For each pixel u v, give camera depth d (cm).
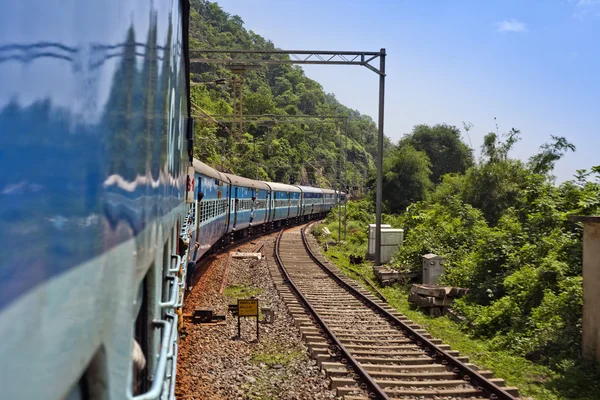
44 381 102
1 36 87
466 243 1833
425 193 4131
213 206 1823
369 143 13425
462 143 5738
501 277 1359
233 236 2745
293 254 2378
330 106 12025
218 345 983
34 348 98
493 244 1481
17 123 93
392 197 4209
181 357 896
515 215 1841
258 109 7950
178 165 482
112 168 157
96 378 140
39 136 102
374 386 754
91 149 133
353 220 3962
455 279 1492
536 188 1700
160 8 258
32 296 97
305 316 1205
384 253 2075
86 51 129
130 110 184
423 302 1355
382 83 1870
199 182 1484
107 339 149
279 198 3738
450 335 1133
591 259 917
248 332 1084
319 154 8744
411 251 1853
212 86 7831
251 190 2912
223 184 2102
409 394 749
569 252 1242
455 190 3194
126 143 177
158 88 260
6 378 87
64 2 113
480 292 1357
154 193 252
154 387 190
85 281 127
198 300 1351
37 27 100
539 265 1274
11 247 90
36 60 100
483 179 2678
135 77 192
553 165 2684
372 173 4656
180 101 486
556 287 1150
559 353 949
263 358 920
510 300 1183
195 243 1341
